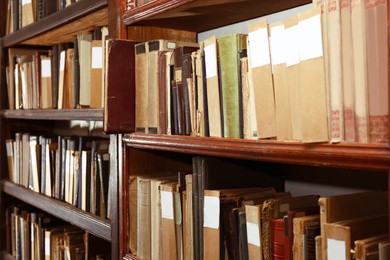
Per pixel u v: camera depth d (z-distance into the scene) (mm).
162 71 1296
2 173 2492
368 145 777
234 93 1070
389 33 740
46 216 2166
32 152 2182
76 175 1814
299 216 983
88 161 1730
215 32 1626
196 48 1243
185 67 1216
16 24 2295
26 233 2252
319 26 834
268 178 1376
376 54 763
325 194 1315
